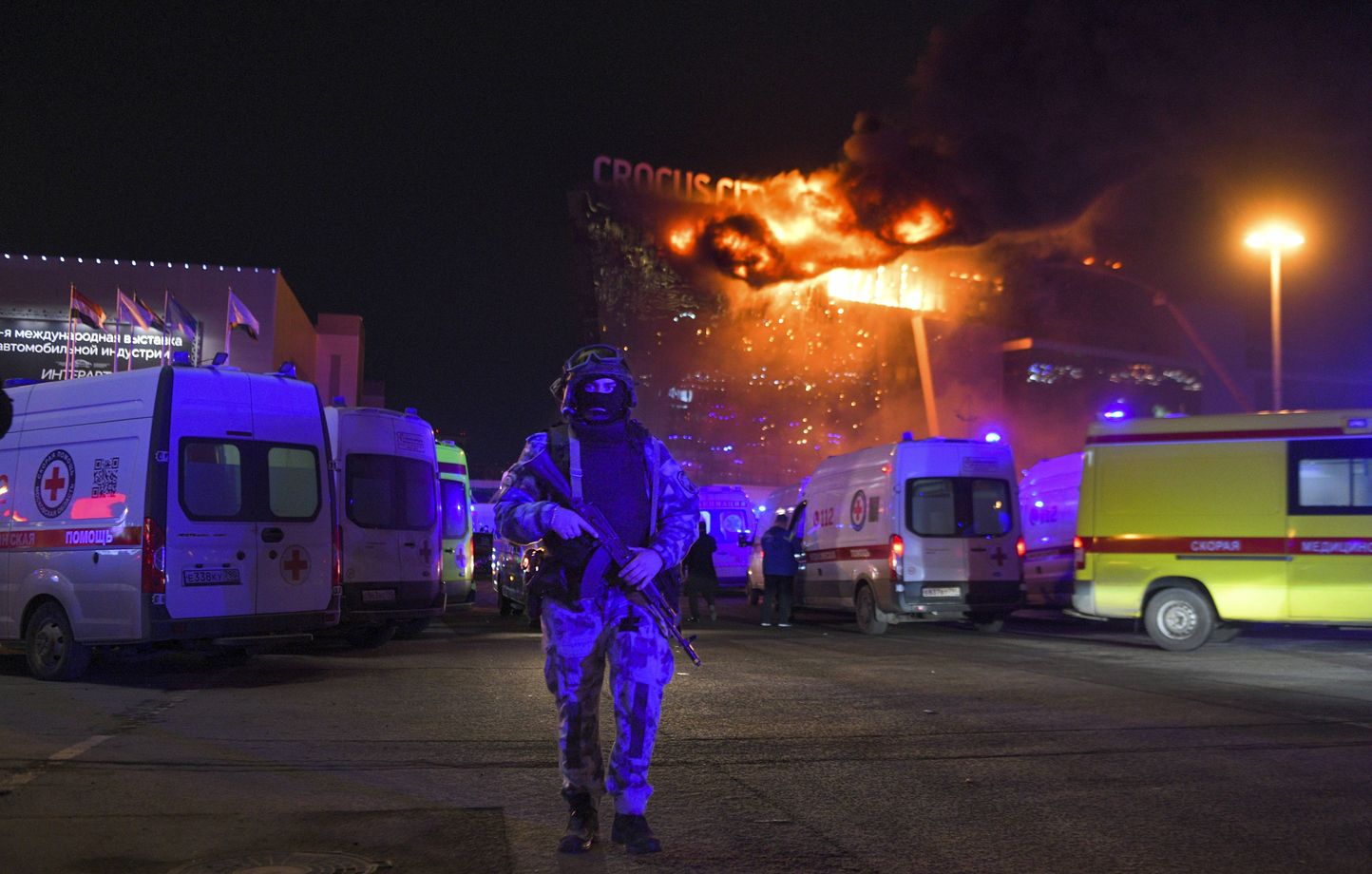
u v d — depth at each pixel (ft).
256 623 32.24
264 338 157.99
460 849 13.66
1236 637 48.47
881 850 14.01
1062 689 29.63
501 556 66.03
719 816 15.69
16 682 31.65
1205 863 13.60
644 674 13.09
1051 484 68.49
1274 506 42.27
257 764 18.89
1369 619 40.83
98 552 31.40
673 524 13.34
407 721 23.73
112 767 18.35
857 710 25.76
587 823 13.62
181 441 31.40
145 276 153.28
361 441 44.06
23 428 34.32
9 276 147.23
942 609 51.01
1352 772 18.75
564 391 13.62
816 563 59.11
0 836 13.88
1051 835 14.79
